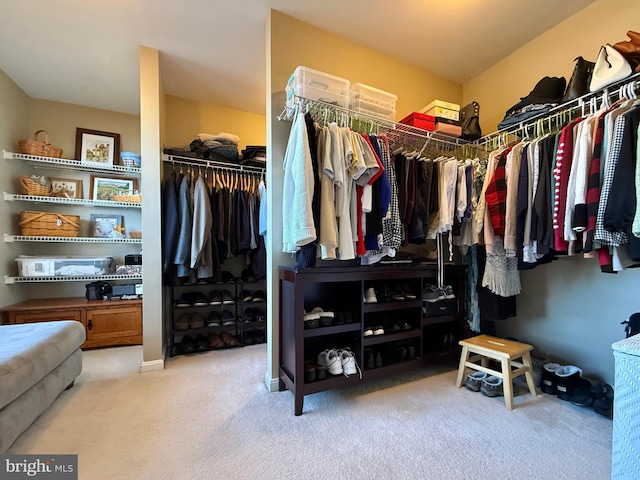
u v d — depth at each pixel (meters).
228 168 2.82
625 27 1.75
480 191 2.07
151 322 2.17
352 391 1.82
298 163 1.48
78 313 2.58
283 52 1.93
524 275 2.29
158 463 1.18
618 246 1.33
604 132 1.33
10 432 1.23
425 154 2.41
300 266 1.58
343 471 1.14
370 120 1.88
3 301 2.46
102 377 2.02
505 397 1.63
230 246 2.73
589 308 1.91
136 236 3.12
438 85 2.70
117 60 2.36
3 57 2.30
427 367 2.23
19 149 2.68
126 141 3.27
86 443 1.30
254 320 2.83
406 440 1.33
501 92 2.49
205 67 2.48
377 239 1.71
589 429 1.42
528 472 1.14
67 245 2.97
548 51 2.14
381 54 2.37
